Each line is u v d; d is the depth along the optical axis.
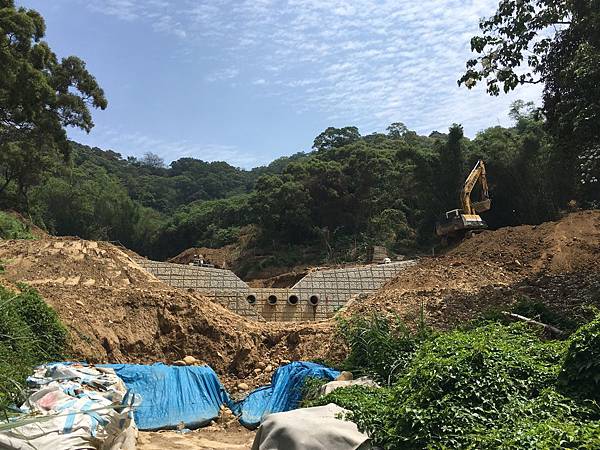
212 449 8.27
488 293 13.84
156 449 8.05
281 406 9.71
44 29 28.14
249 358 14.24
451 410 5.07
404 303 14.10
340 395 6.83
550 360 6.33
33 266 17.12
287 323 16.95
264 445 5.19
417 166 38.53
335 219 48.53
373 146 54.47
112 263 18.08
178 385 10.23
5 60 24.53
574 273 14.78
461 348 5.95
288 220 47.94
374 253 33.19
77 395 6.45
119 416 5.91
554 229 18.55
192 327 14.90
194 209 66.44
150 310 15.01
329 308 19.03
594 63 12.12
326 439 5.05
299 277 32.47
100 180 63.25
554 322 10.29
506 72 14.29
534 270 16.50
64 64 32.50
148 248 62.88
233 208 59.75
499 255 18.00
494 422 4.97
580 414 5.03
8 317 8.79
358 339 9.60
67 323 13.24
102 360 12.84
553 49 14.52
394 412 5.43
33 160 35.91
